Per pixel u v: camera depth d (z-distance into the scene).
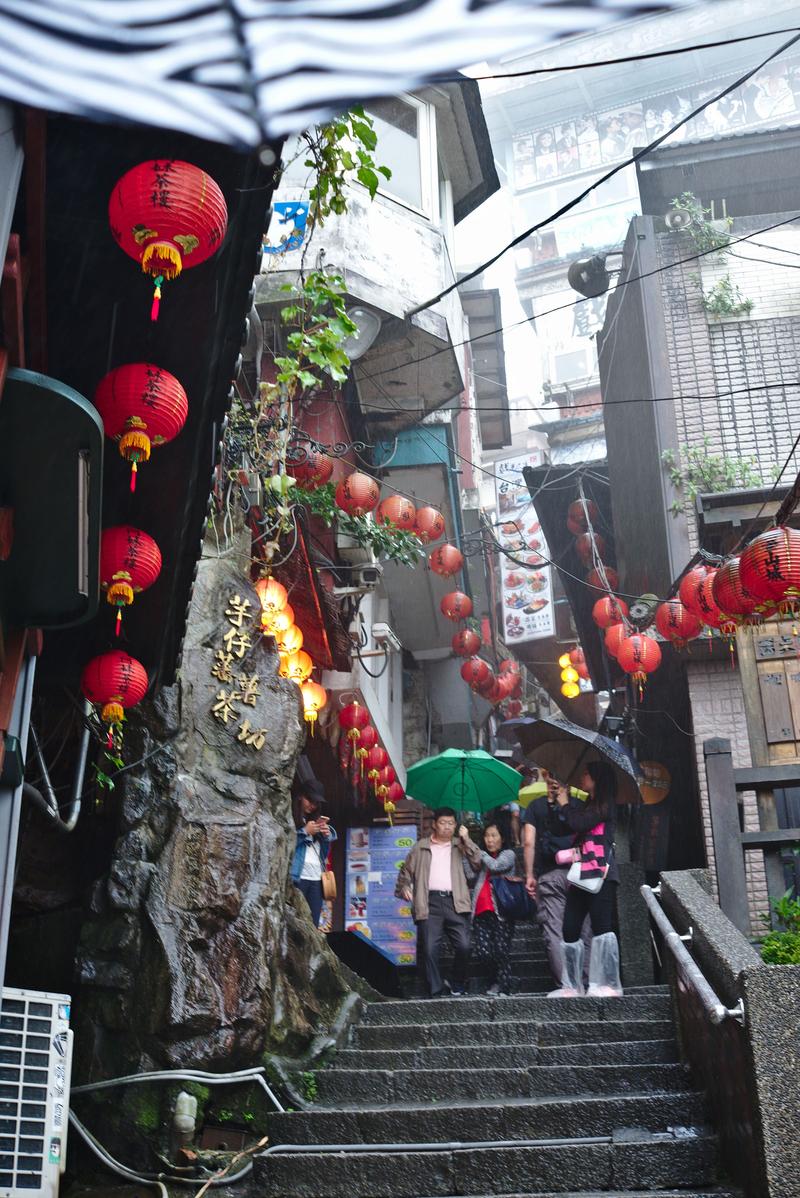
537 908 10.35
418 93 15.78
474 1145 6.29
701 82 42.00
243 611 9.30
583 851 9.20
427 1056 7.91
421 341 14.61
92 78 1.74
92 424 4.51
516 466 24.59
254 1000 7.86
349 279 13.71
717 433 14.30
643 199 16.98
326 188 6.61
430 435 15.80
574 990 8.93
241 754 8.84
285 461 10.84
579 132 43.41
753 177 16.61
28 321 4.79
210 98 1.68
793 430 14.20
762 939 6.83
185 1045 7.50
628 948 10.24
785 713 11.33
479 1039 8.20
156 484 6.12
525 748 10.74
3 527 4.84
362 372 15.17
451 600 16.38
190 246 4.32
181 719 8.52
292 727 9.30
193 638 8.92
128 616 7.07
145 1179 6.95
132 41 1.70
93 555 5.15
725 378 14.55
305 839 11.61
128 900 7.78
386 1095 7.52
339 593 12.91
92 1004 7.58
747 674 11.55
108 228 4.97
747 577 8.00
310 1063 8.01
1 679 5.50
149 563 6.00
